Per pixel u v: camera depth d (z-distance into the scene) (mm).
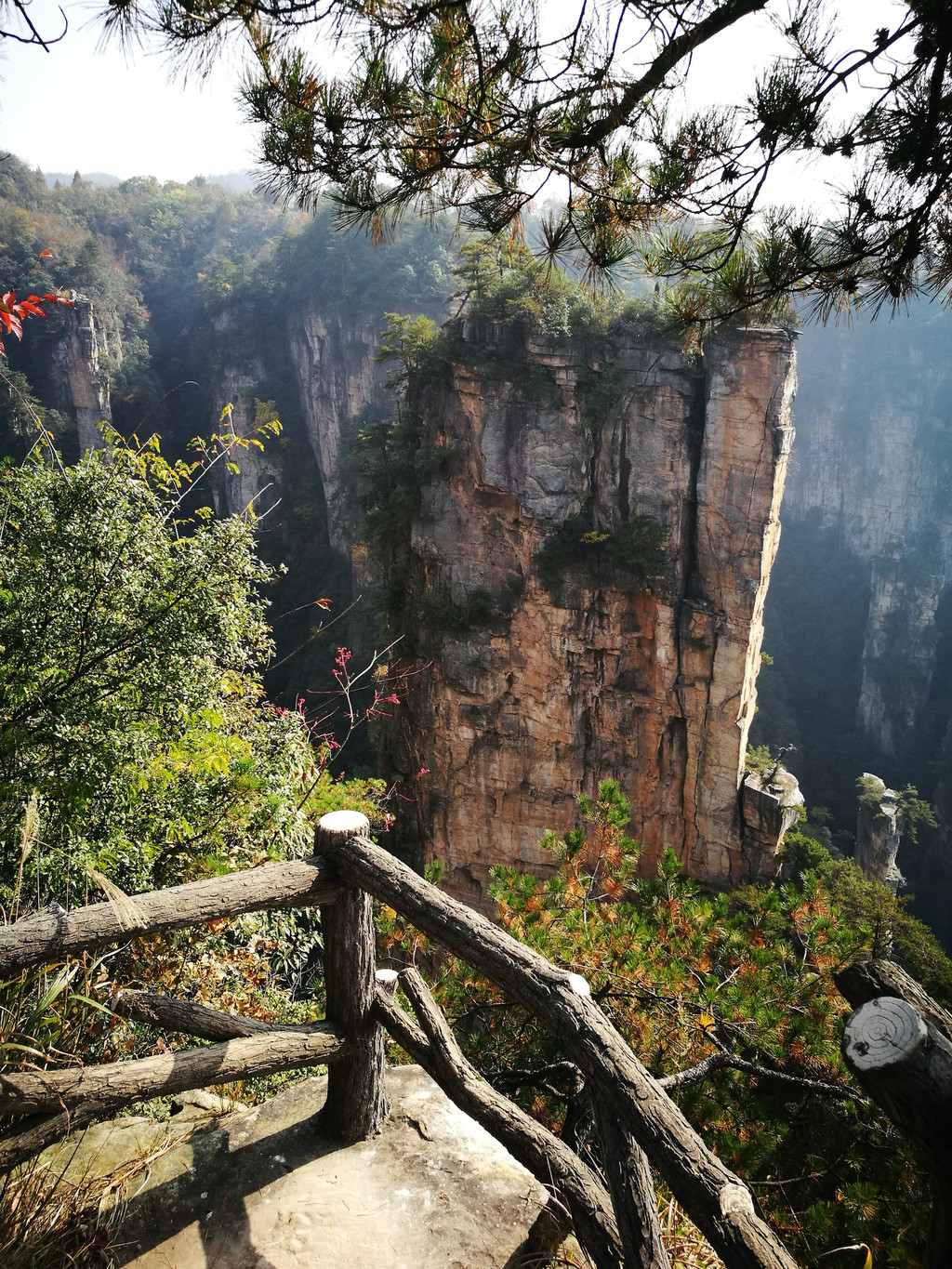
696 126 3326
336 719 45250
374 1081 3438
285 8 3068
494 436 28203
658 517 27406
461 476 29578
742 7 2955
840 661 73062
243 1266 2908
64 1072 2689
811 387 78125
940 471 72375
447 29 3143
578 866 7938
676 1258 3229
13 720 5164
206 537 6242
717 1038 7367
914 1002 1690
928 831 55406
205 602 6035
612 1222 2393
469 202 3719
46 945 2504
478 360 27766
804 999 6980
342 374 65062
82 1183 3148
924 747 63781
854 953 7652
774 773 29391
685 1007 7023
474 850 32281
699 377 26125
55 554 5605
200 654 6141
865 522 76500
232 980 5598
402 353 30938
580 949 7059
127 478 6055
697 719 28406
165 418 72438
